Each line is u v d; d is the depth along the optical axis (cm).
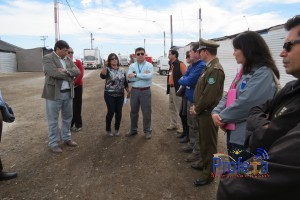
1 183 377
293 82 129
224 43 1205
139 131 632
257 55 231
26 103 1057
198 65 428
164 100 1134
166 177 394
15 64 3800
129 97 630
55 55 481
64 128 529
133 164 442
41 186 369
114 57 568
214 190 351
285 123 109
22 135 604
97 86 1716
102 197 340
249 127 151
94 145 535
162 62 2948
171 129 645
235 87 250
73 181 384
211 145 357
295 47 116
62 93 500
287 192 90
